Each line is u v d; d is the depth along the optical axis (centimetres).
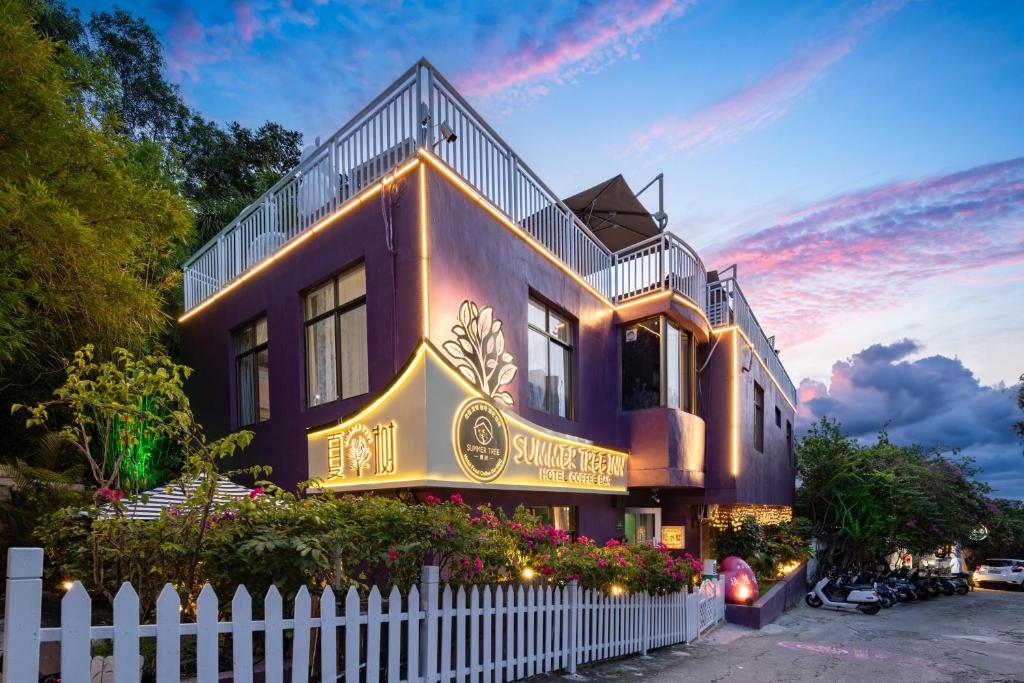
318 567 465
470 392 733
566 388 1080
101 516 495
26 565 301
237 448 1084
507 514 827
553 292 1024
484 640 559
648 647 860
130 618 329
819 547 2233
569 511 1012
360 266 848
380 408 727
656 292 1173
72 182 651
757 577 1552
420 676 500
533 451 851
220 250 1236
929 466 2211
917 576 2202
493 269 852
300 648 405
